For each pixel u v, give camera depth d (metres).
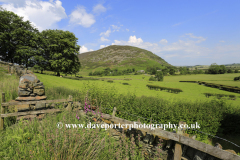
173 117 7.21
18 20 37.59
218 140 7.64
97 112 5.84
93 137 4.11
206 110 8.82
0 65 22.00
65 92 12.44
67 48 44.59
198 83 60.91
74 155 3.38
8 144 3.94
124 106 8.35
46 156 3.40
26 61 39.84
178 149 3.90
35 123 5.03
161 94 27.44
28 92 6.77
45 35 48.84
